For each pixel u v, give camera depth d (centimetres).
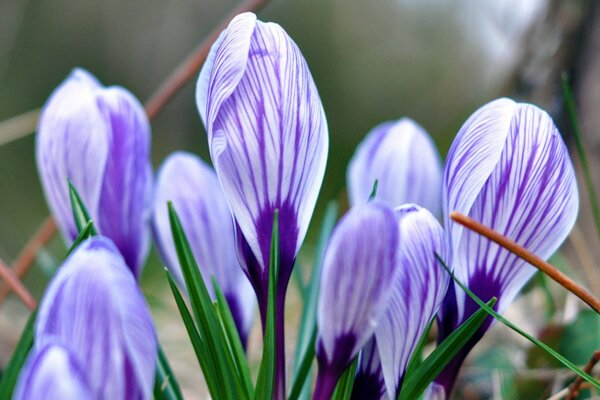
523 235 31
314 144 30
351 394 32
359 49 235
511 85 58
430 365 31
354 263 29
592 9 53
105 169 35
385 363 30
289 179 30
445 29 196
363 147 39
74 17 197
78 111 34
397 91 225
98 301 27
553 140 31
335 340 30
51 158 35
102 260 27
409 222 30
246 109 30
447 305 32
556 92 55
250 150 30
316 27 241
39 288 84
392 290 30
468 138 31
